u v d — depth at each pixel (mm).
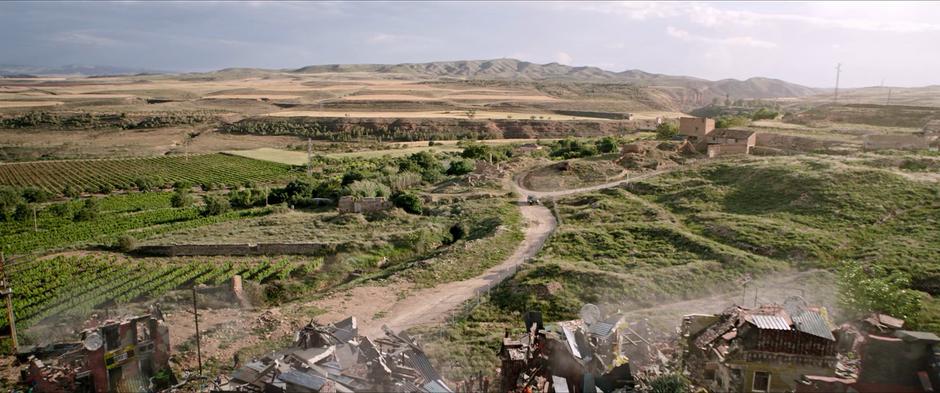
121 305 57344
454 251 68625
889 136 109562
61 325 51344
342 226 90250
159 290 63000
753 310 30734
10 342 47031
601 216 81438
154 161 192000
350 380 28891
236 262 74438
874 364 24453
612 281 51406
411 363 32438
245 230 92250
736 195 83688
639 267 56250
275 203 122062
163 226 103000
